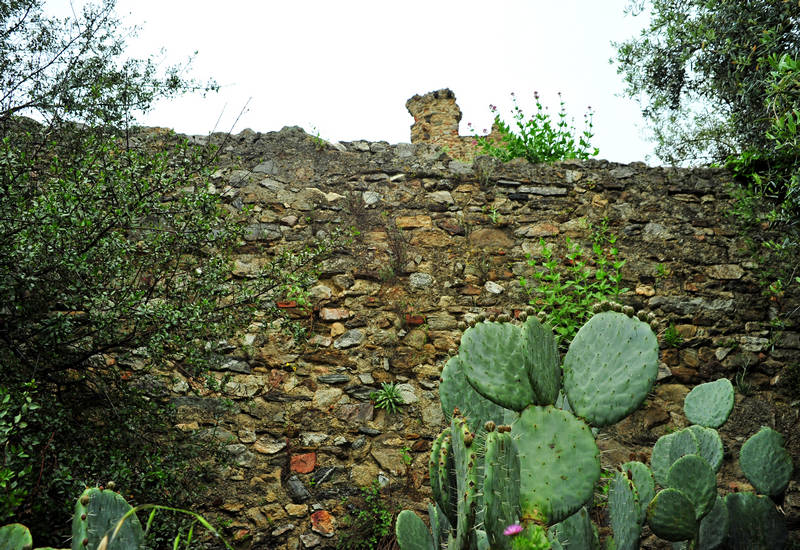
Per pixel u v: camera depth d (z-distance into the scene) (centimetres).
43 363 363
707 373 536
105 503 205
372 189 571
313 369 510
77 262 332
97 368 400
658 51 603
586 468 227
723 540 321
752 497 340
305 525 464
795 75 378
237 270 526
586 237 570
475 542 212
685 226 578
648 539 482
